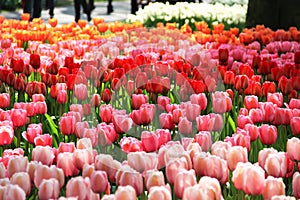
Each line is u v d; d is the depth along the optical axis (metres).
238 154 4.21
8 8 33.59
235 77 7.06
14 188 3.50
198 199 3.39
